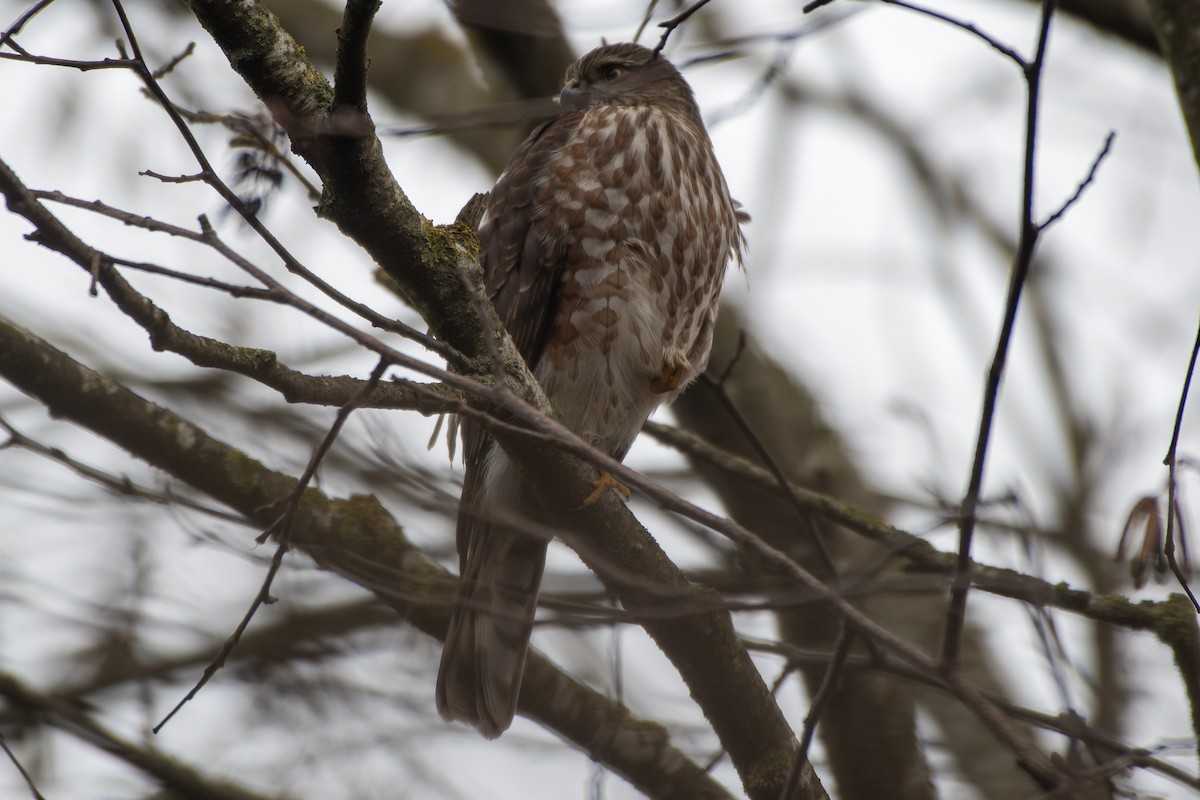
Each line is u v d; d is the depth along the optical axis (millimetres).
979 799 11703
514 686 9156
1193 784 6867
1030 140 6184
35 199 5578
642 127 10875
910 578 6801
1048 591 7664
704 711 8359
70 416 7711
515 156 11477
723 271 11273
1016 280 6328
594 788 8406
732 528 6074
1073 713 7473
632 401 10867
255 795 9625
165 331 5938
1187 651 8211
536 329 10586
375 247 7066
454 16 11789
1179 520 7477
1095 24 12734
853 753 10078
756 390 12617
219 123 8250
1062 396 14477
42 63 5859
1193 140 8289
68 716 9336
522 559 9789
